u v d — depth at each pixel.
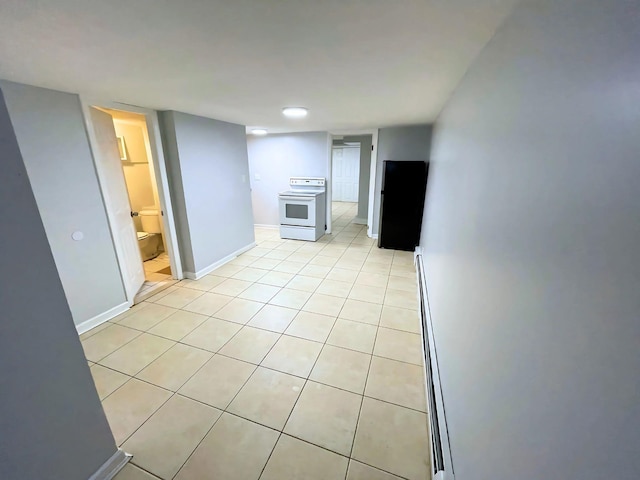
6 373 0.92
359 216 6.30
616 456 0.35
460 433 1.07
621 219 0.35
